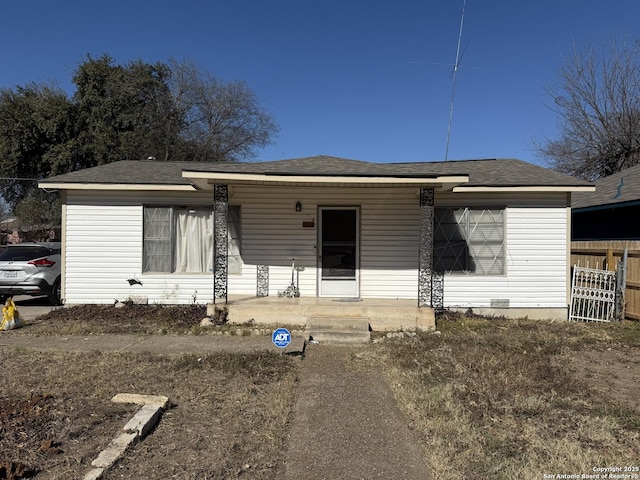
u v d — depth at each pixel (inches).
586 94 896.3
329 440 158.4
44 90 1099.9
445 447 152.1
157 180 396.8
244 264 407.2
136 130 1111.0
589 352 284.4
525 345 295.4
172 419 171.6
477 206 398.0
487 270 399.5
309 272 407.2
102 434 155.5
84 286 403.2
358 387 213.3
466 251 399.2
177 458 142.3
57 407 177.6
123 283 404.2
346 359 263.0
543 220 397.4
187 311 379.6
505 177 403.2
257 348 279.1
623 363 261.3
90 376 218.7
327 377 228.8
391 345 291.6
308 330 321.1
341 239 406.9
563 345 297.6
